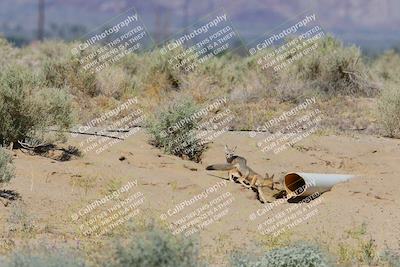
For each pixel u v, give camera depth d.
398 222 29.33
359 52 53.75
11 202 28.36
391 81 54.66
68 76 47.56
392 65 65.06
